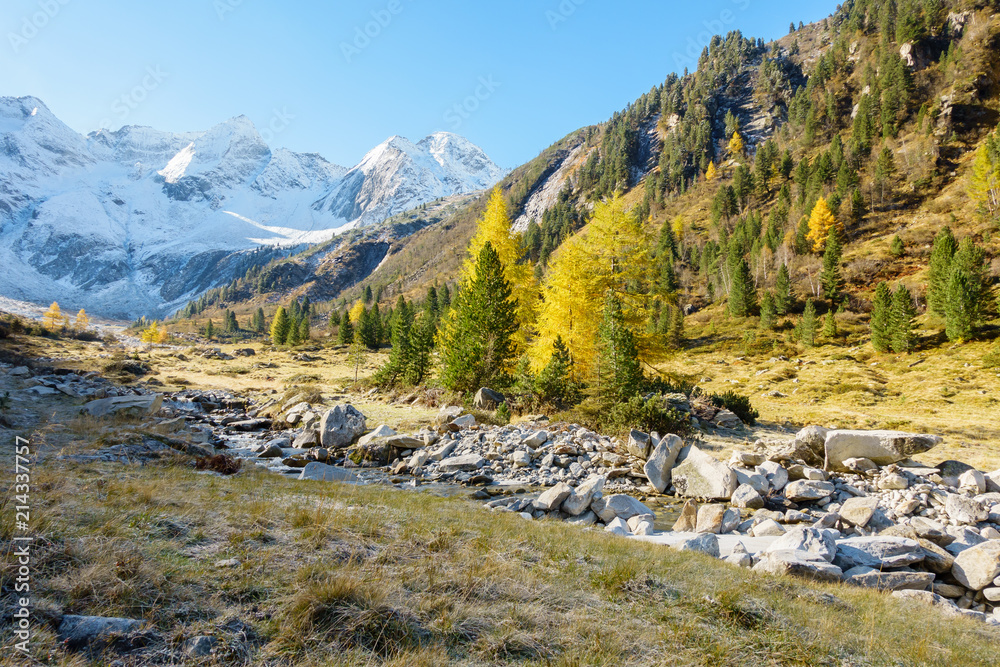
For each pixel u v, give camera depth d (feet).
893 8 521.65
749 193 438.81
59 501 18.57
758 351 223.10
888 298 193.67
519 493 44.75
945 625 19.72
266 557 16.25
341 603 13.70
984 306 185.37
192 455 40.55
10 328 231.71
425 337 120.16
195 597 13.07
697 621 16.21
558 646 13.47
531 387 82.07
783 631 16.01
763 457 53.67
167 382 134.82
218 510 20.74
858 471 49.26
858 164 389.80
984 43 403.95
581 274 87.30
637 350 84.38
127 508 19.15
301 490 28.96
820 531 28.17
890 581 25.16
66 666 9.68
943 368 156.46
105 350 218.59
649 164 605.73
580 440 61.87
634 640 14.21
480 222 111.75
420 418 76.69
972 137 351.87
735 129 554.05
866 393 142.41
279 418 83.51
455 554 19.52
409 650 12.16
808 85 542.98
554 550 22.43
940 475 46.32
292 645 11.70
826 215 309.01
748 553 27.99
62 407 67.36
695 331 276.62
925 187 324.19
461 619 14.19
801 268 297.12
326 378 168.66
